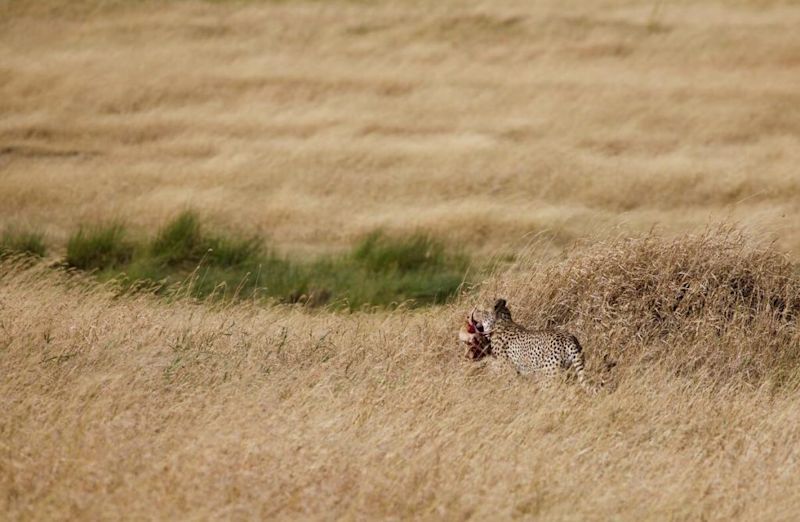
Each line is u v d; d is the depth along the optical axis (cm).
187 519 1898
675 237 3394
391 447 2209
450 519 1952
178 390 2580
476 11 12231
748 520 1992
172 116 8662
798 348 3198
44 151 7644
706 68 10469
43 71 9638
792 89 9712
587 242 3606
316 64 10431
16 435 2233
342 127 8419
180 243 5094
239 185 6775
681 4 12888
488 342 3030
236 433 2228
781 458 2292
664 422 2483
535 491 2033
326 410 2428
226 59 10506
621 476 2139
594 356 2984
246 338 3147
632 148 7988
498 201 6394
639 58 10775
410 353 3039
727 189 6775
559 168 7144
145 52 10612
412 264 5106
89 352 2867
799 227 5594
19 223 5684
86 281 4075
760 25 11888
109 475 2050
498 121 8662
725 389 2798
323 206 6303
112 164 7244
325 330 3347
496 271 3816
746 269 3312
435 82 9912
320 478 2069
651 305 3241
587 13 12294
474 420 2397
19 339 2934
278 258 5172
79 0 12056
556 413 2491
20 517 1891
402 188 6756
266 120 8619
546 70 10369
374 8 12438
